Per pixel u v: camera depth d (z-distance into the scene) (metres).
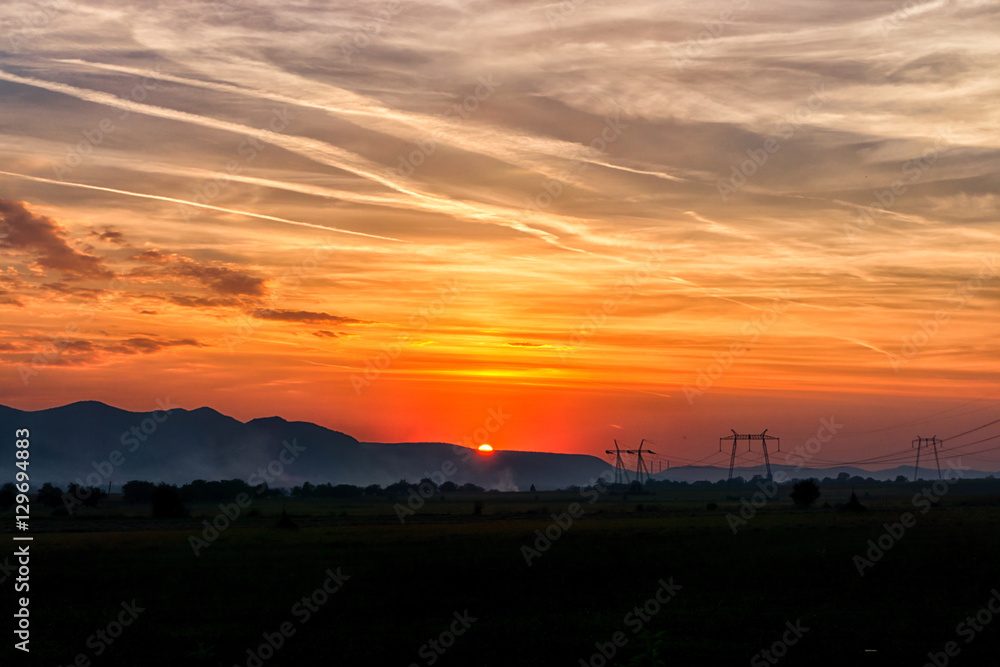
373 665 21.28
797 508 139.75
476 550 52.34
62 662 22.05
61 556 50.75
